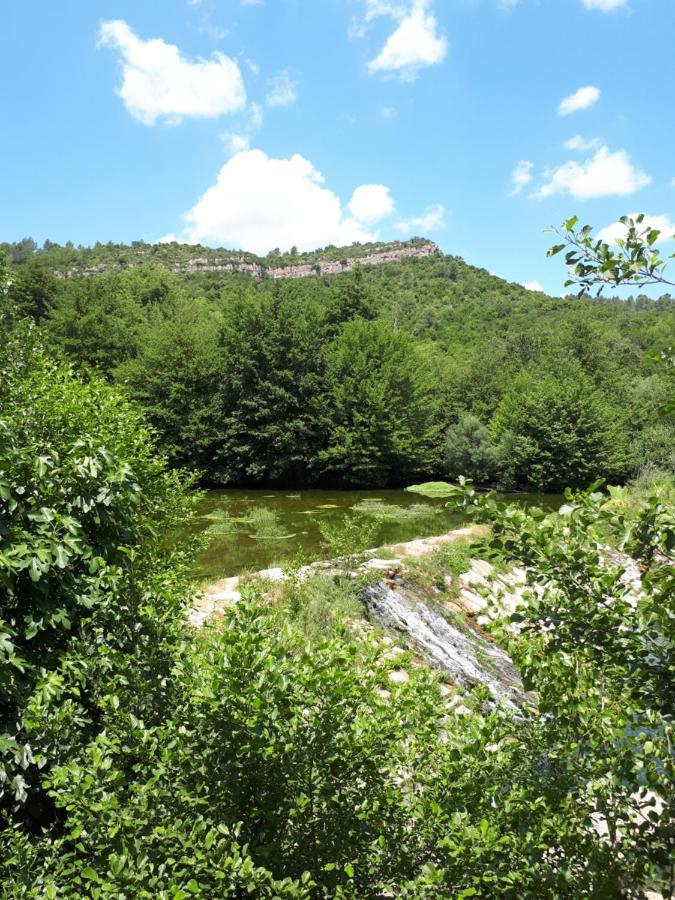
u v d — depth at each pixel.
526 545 2.34
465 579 11.57
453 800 2.72
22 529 3.39
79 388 6.81
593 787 2.73
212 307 72.88
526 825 2.67
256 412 36.59
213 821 2.55
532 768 3.01
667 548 2.06
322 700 2.64
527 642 3.06
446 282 128.62
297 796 2.59
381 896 2.65
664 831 2.49
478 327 90.38
